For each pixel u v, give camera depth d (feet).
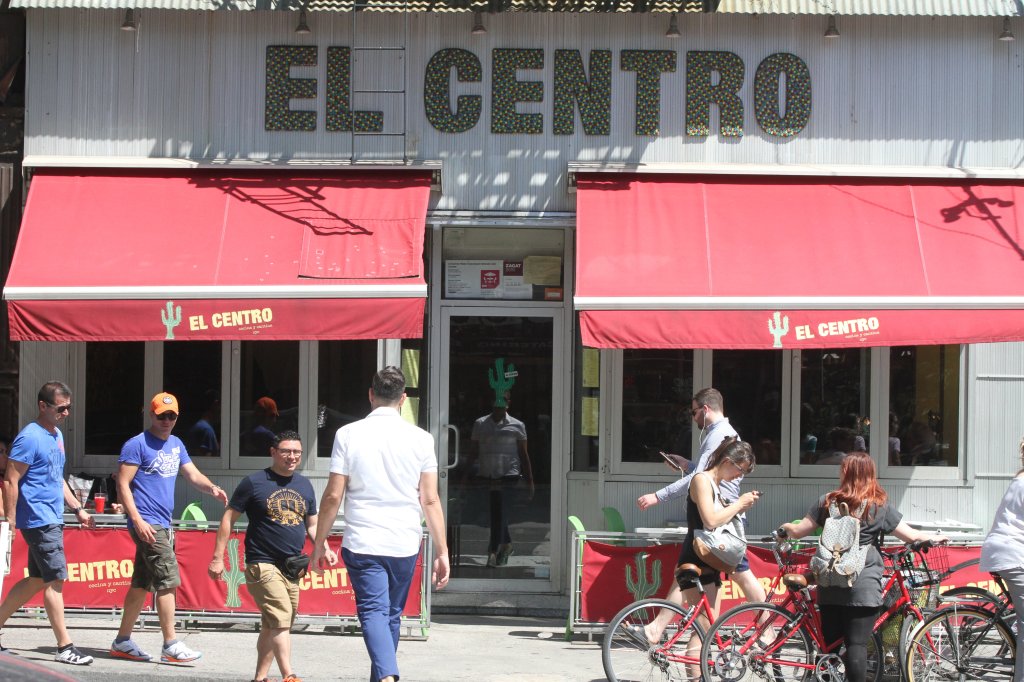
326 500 20.25
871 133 31.42
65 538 28.30
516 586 32.27
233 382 31.86
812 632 23.11
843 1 31.12
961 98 31.53
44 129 31.04
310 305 27.43
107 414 31.73
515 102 31.55
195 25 31.30
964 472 31.55
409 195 30.37
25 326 27.32
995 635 24.12
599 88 31.48
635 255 28.66
